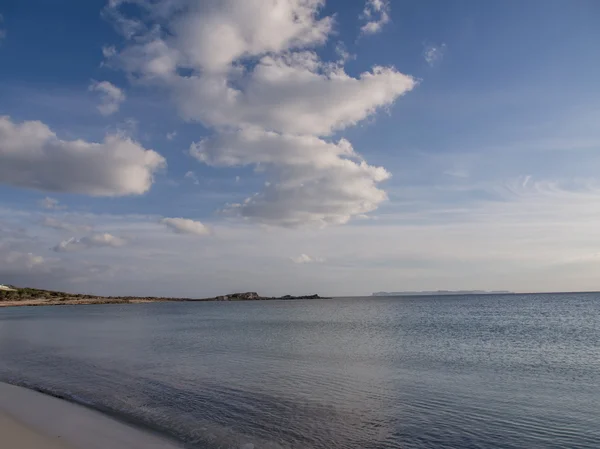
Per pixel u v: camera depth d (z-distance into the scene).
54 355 30.77
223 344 36.50
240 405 16.30
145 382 20.50
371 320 67.81
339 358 27.77
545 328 49.59
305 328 53.28
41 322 74.50
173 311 134.12
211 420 14.43
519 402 16.64
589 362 26.06
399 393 18.12
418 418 14.68
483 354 29.47
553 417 14.70
